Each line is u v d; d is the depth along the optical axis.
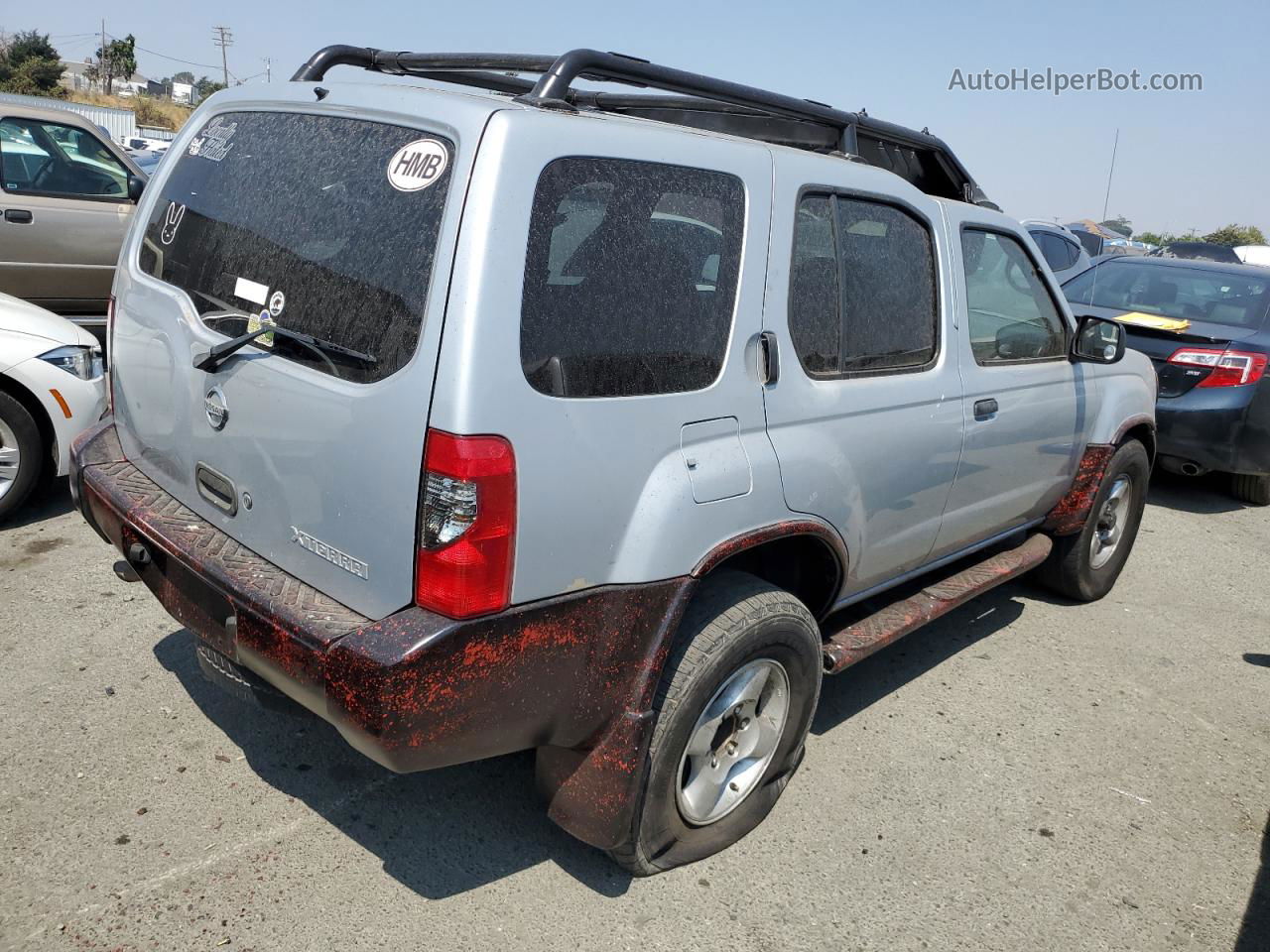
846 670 4.35
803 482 2.91
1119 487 5.09
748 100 2.97
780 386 2.85
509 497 2.21
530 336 2.24
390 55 3.29
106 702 3.48
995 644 4.75
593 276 2.37
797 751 3.23
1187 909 3.05
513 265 2.20
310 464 2.40
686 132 2.73
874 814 3.34
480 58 3.12
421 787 3.22
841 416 3.06
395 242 2.30
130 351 3.08
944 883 3.04
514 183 2.20
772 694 3.06
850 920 2.84
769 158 2.86
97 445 3.26
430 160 2.30
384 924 2.65
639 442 2.46
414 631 2.19
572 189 2.32
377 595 2.32
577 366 2.33
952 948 2.79
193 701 3.54
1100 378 4.68
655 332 2.50
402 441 2.21
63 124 7.13
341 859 2.87
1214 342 6.99
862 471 3.16
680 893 2.87
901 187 3.40
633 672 2.55
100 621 4.04
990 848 3.23
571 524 2.34
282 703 2.72
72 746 3.23
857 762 3.63
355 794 3.15
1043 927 2.91
